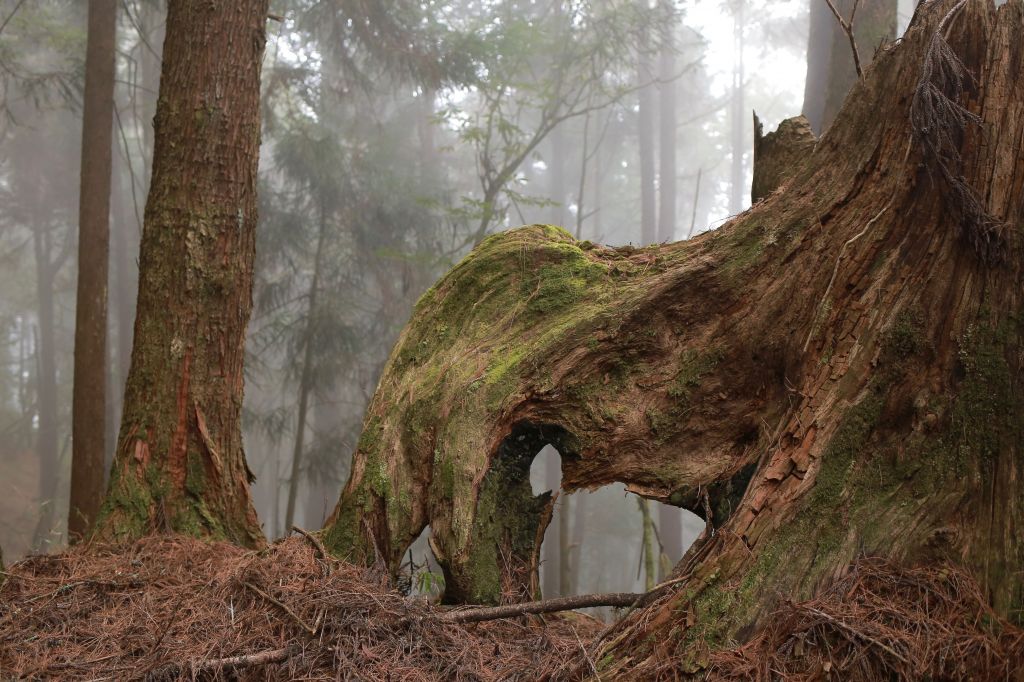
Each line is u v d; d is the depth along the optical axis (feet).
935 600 10.03
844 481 10.97
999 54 11.34
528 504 15.53
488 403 14.44
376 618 11.09
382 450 14.97
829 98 24.66
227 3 17.57
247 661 10.32
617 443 14.47
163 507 16.21
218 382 17.11
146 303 17.10
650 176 68.49
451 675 10.57
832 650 9.48
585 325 14.67
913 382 11.27
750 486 11.68
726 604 10.30
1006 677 9.39
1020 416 10.69
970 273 11.31
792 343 12.89
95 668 10.63
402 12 48.55
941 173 11.43
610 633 11.17
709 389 14.10
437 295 16.60
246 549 16.14
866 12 24.14
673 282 14.24
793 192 13.55
